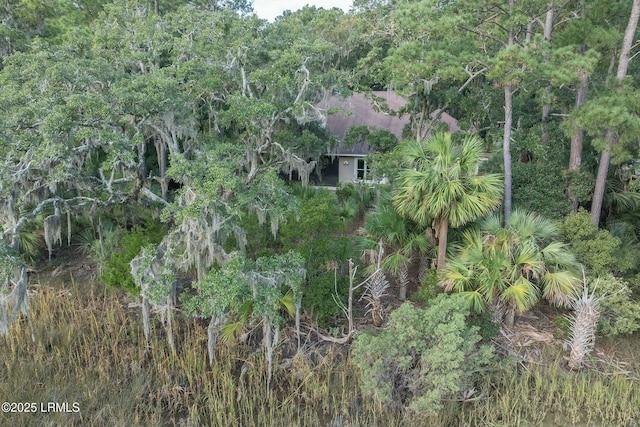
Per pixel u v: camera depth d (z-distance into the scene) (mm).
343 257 10383
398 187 11594
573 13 14391
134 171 11719
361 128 17266
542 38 10922
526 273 10039
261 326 10789
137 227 11938
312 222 9930
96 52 12883
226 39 15094
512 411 8891
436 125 16906
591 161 15078
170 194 15133
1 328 8953
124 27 16141
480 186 10266
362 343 8625
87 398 9047
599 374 9734
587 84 13078
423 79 13273
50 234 10461
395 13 11477
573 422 8891
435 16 10828
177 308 11609
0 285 8883
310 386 9422
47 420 8484
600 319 10344
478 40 13273
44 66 11062
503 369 9734
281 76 13172
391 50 13031
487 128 16906
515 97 16609
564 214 12906
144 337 10750
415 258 12297
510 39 11773
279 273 9211
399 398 8891
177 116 11984
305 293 10258
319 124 18297
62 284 12672
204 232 9148
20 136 9227
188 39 14445
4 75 11078
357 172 21234
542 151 13469
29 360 9883
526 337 10719
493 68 11203
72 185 12352
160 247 9641
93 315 11039
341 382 9555
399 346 8539
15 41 15797
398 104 22609
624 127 10828
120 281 10820
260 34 15906
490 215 10836
